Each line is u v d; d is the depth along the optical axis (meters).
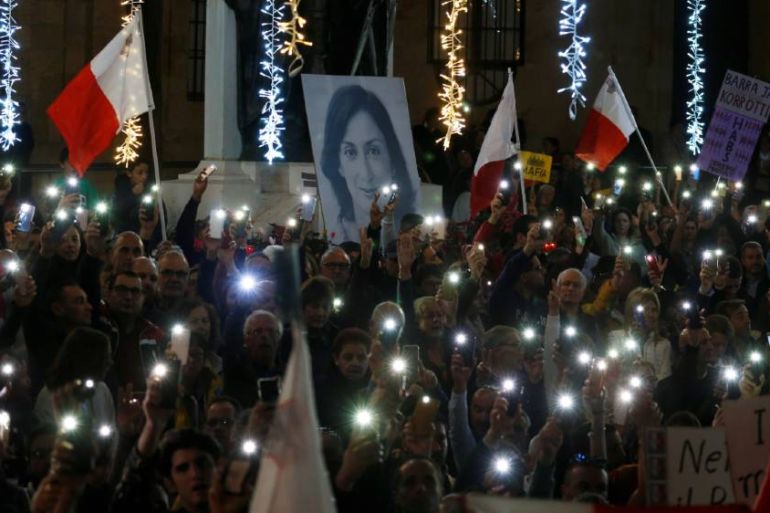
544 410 16.97
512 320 20.17
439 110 39.38
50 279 17.77
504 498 9.56
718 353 18.80
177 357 13.53
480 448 14.13
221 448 12.22
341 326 19.17
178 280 17.64
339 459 12.56
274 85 28.55
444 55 43.84
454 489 14.10
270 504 9.22
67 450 10.59
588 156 28.75
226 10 28.67
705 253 22.33
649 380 17.20
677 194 33.34
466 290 19.36
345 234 26.02
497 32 43.72
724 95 29.05
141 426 13.50
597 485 13.36
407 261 19.00
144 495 11.98
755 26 43.38
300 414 9.26
